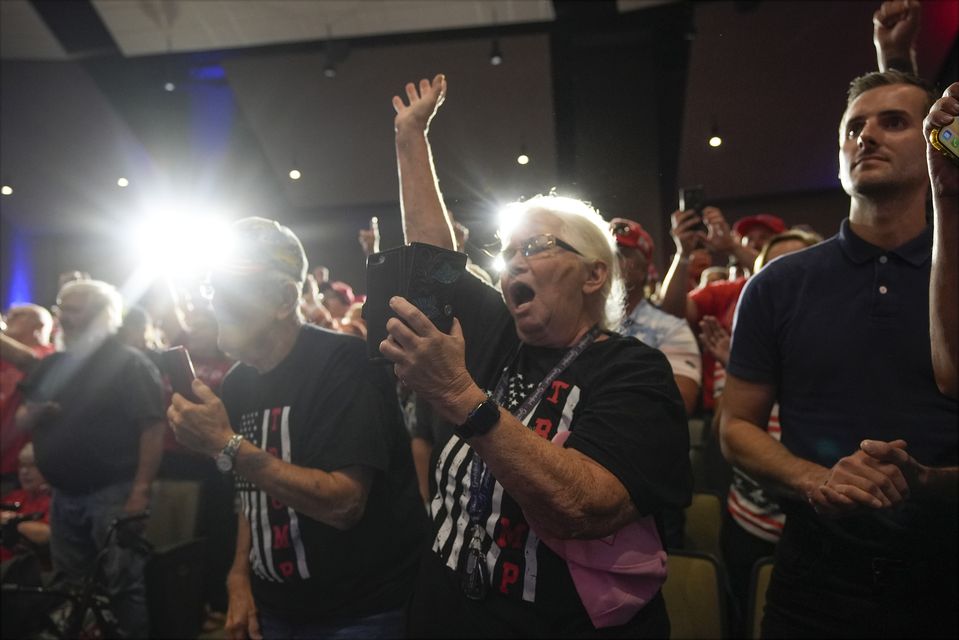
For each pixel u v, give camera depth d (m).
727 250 3.05
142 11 8.33
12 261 12.49
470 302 1.46
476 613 1.22
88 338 2.96
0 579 2.30
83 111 10.63
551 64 9.05
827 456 1.43
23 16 8.47
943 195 1.15
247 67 9.76
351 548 1.56
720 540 2.37
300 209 12.16
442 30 8.92
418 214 1.60
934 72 8.40
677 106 9.05
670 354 2.48
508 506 1.20
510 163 9.57
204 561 3.16
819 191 10.03
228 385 1.77
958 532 1.35
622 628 1.17
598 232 1.33
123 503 2.93
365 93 9.97
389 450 1.62
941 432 1.35
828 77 8.59
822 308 1.47
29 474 3.37
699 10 8.27
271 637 1.64
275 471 1.41
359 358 1.62
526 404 1.25
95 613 2.30
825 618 1.42
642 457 1.12
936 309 1.26
